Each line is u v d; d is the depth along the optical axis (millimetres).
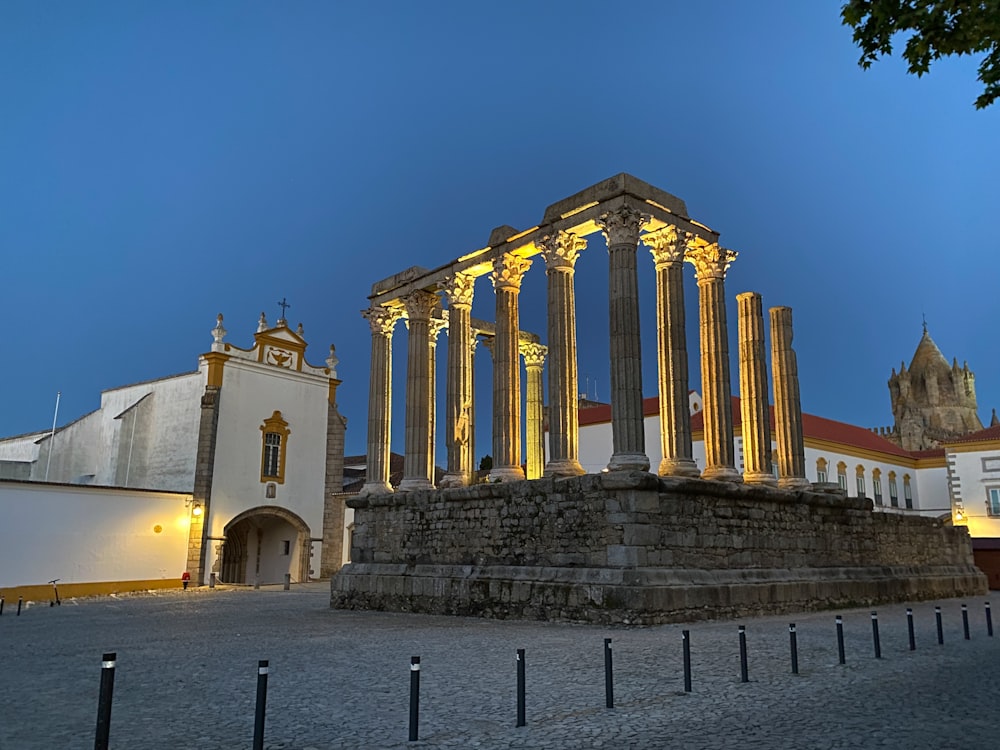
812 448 50125
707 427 25969
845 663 13711
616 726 9406
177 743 8766
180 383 49219
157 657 15656
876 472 56812
